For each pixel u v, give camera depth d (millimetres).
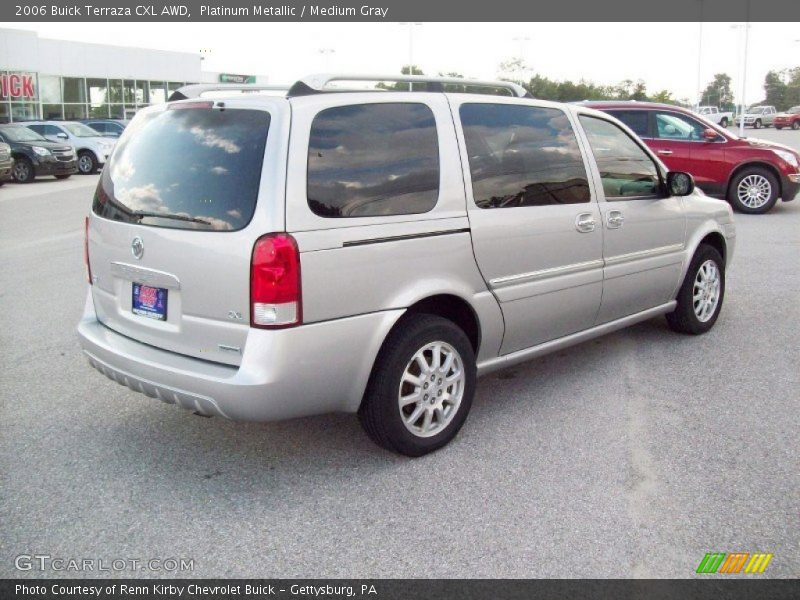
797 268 8492
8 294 7664
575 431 4293
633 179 5250
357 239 3547
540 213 4430
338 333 3516
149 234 3699
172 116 3850
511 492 3609
